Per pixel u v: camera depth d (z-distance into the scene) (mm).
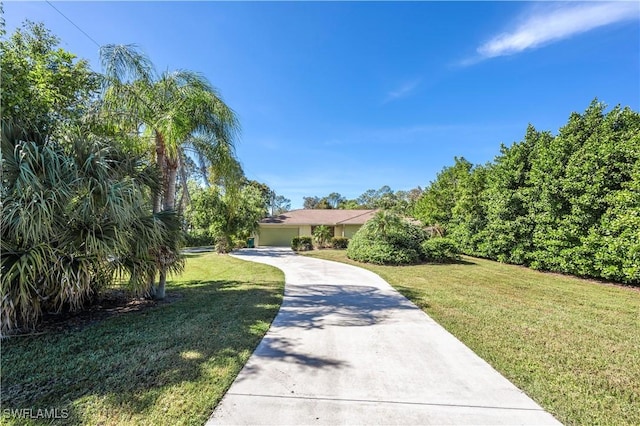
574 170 9656
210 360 3324
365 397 2670
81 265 4180
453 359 3490
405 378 3027
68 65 5367
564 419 2402
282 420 2322
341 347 3824
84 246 4277
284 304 5984
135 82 6371
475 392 2775
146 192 5359
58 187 3877
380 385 2883
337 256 16625
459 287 7840
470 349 3785
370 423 2307
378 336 4234
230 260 15055
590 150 9359
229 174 7656
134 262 4965
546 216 10875
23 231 3572
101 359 3277
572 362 3434
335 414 2414
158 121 6246
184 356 3410
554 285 8406
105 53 6035
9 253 3713
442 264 12797
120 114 6176
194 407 2451
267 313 5242
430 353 3656
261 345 3832
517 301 6355
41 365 3107
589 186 9203
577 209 9578
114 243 4316
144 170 5473
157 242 5262
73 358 3289
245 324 4613
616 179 8734
